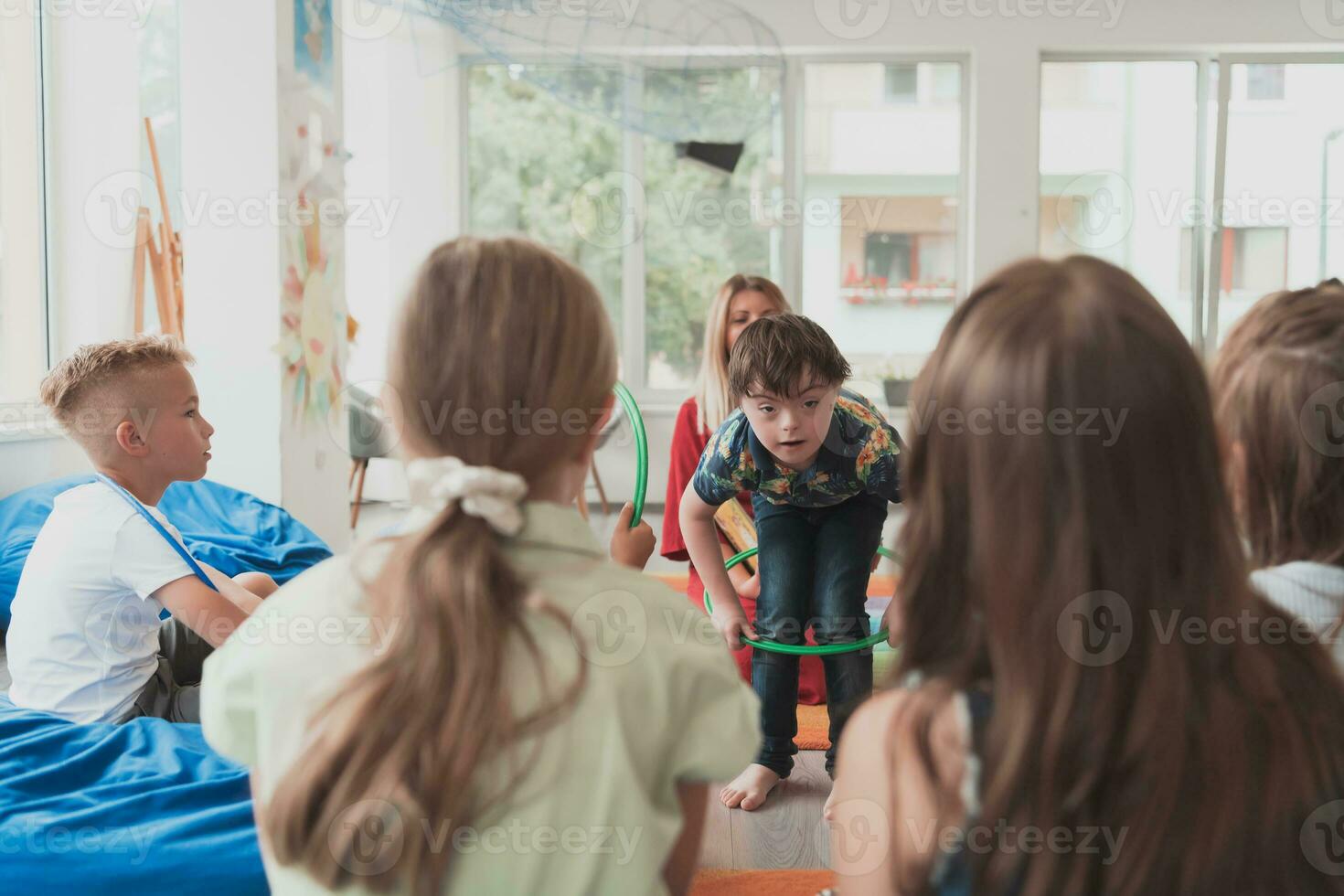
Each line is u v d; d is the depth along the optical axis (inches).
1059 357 24.3
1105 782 24.1
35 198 152.1
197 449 72.4
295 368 145.9
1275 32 213.2
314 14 151.3
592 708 28.7
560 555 30.6
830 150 228.2
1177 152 223.6
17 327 151.3
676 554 104.4
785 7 216.4
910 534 27.3
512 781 27.8
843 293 231.3
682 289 232.8
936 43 217.3
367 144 232.4
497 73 230.7
